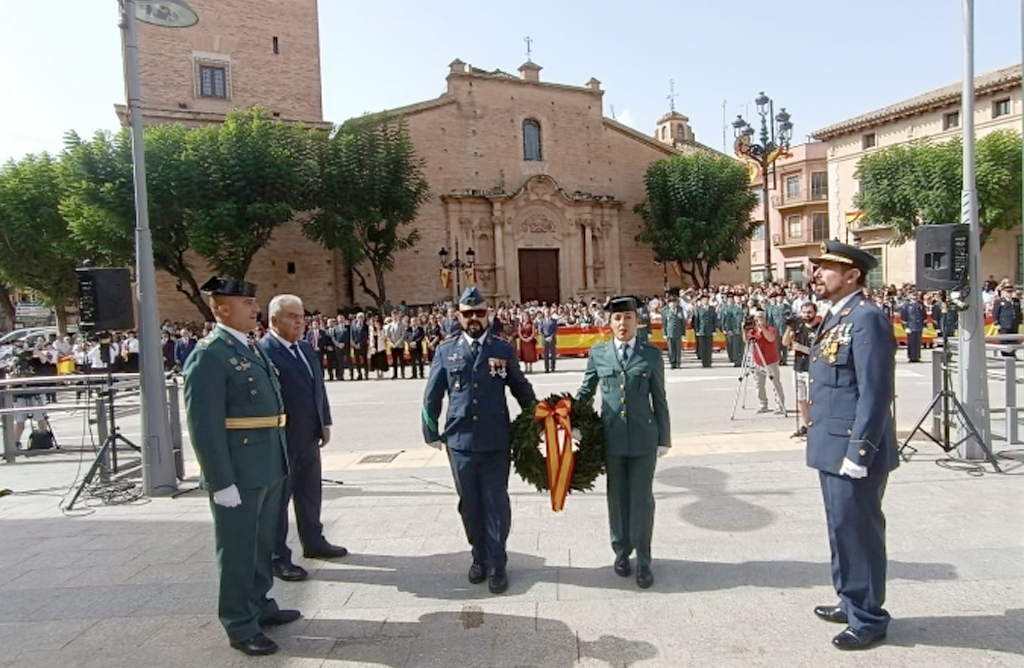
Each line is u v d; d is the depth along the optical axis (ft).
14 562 18.63
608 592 15.15
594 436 15.72
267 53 113.09
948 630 12.78
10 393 33.19
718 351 75.46
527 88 128.47
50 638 14.07
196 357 13.61
